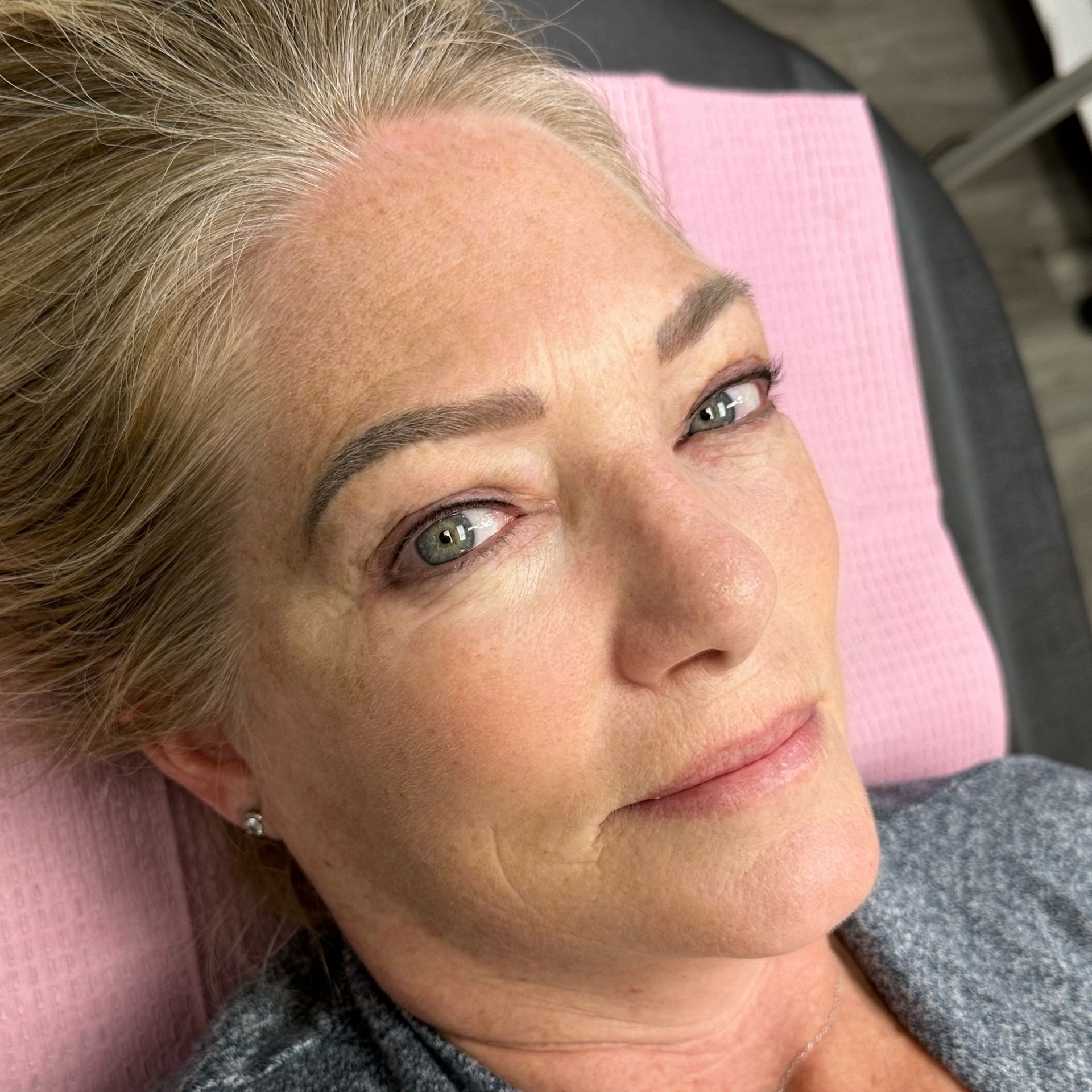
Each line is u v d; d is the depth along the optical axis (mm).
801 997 365
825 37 843
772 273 511
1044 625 571
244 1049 341
